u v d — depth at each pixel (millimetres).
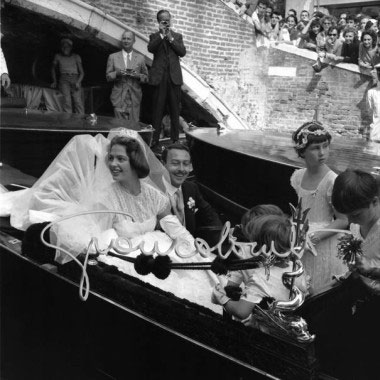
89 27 8445
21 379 2711
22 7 7965
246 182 4984
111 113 10438
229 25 10211
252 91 10516
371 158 4539
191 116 10836
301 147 2811
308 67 9984
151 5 9164
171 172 3092
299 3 13117
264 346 1754
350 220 2180
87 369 2389
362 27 11188
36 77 9812
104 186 2783
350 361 1758
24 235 2627
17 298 2678
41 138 5367
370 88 9219
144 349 2127
